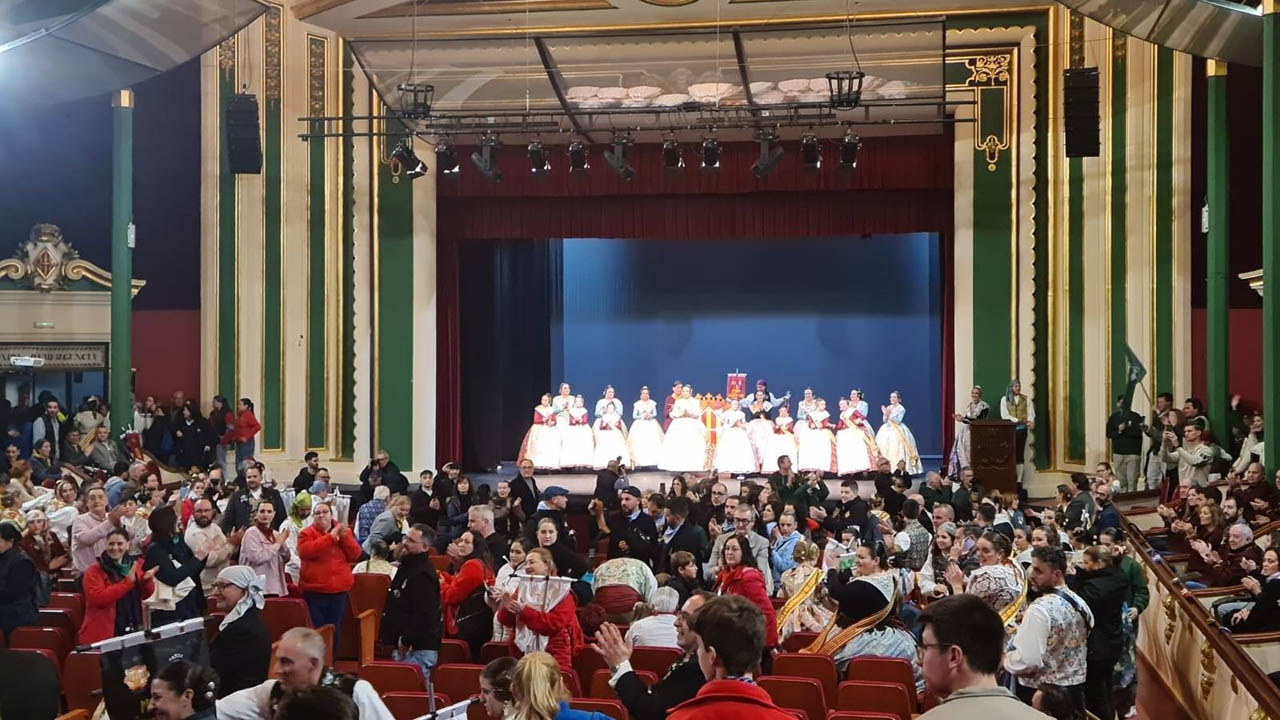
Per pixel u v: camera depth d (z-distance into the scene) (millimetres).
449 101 15602
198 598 8641
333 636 8422
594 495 14789
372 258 18141
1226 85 13352
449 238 18891
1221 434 13445
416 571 7559
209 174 17688
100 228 19328
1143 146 15898
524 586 6938
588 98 15156
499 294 21016
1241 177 16266
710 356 21641
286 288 17922
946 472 18031
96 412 16453
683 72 14469
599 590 8359
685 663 4895
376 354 18156
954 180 17469
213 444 17094
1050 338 17031
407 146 14898
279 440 17906
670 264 21734
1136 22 11789
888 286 21344
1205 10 11203
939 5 17031
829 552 9555
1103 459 16406
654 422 19688
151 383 18797
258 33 17781
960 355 17359
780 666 6820
